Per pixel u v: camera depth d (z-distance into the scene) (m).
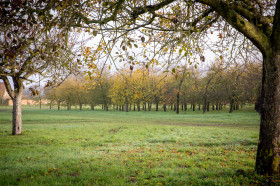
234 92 33.25
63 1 4.32
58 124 23.95
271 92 5.06
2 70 5.53
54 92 69.25
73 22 4.63
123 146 11.27
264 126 5.23
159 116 38.88
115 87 53.91
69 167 7.02
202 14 6.00
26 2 4.20
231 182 5.09
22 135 15.12
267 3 6.40
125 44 4.25
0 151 9.73
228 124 23.61
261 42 4.84
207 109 52.88
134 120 30.53
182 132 16.02
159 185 5.23
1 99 88.25
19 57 5.65
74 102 71.94
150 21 5.04
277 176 4.97
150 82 35.72
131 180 5.71
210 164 7.10
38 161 7.98
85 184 5.33
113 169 6.66
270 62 5.00
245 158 7.80
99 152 9.54
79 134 15.70
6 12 4.04
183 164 7.20
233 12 4.50
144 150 9.93
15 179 5.81
